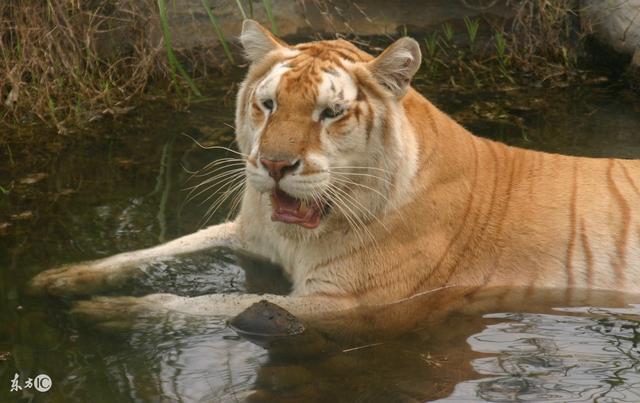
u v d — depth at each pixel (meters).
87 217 8.61
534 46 13.13
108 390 5.93
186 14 12.82
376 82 7.04
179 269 7.74
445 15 13.72
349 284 7.37
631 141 10.41
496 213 7.82
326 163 6.74
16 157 9.98
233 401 5.81
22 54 11.18
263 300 6.93
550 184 8.04
